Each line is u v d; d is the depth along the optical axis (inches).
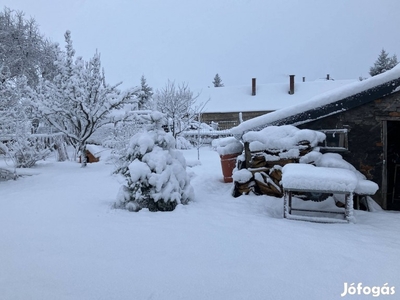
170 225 157.8
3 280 100.8
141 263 113.4
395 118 217.9
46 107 377.7
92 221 165.2
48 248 127.7
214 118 1173.1
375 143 223.0
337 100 227.0
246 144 243.6
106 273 105.6
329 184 169.8
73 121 394.9
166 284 98.4
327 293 93.8
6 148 341.1
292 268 110.0
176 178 205.8
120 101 386.9
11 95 353.1
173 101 622.5
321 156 216.8
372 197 223.0
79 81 377.4
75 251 124.6
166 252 123.4
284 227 156.6
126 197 194.2
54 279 101.4
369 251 125.2
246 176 233.6
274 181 227.5
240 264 113.0
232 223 162.4
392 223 172.1
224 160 284.2
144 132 211.8
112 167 380.5
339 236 143.6
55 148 577.9
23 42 925.8
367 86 218.7
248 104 1190.3
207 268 109.5
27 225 158.7
